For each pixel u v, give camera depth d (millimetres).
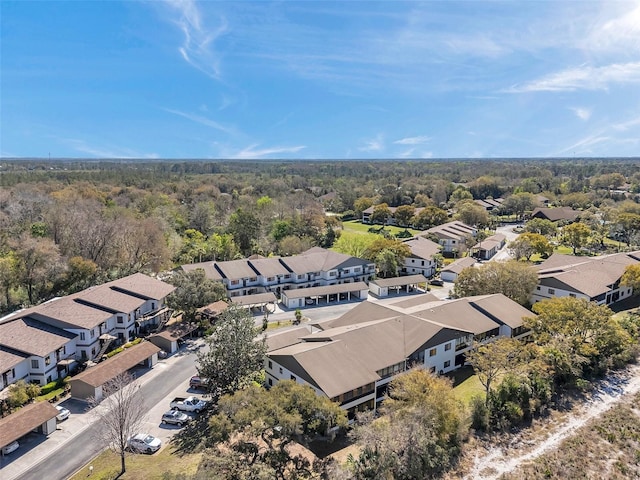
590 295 64625
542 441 39406
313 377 39281
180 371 50500
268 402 31875
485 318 56219
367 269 91312
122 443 33188
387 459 32062
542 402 44406
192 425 39750
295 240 106250
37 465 34031
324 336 47812
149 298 62344
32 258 67250
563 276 69500
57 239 78562
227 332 42469
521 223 164375
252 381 41656
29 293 68250
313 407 32188
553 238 128375
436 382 38312
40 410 38219
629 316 61219
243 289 79500
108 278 74812
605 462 36938
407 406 36406
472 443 38844
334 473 31422
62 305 53594
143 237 83312
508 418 41938
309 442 36500
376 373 42156
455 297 73875
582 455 37594
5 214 88188
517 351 44312
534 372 45094
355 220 174625
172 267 90875
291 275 84062
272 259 86250
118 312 56562
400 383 39219
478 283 69688
